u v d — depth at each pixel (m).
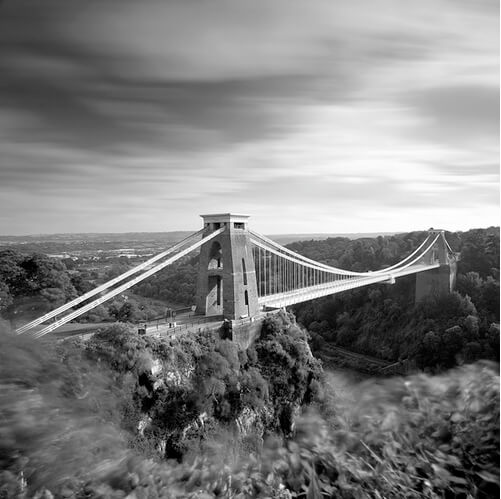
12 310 27.56
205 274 31.88
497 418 3.93
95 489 4.76
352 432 4.32
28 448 4.88
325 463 4.15
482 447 3.84
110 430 6.20
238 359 27.08
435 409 4.15
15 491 4.54
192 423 22.55
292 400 28.08
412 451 4.01
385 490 3.84
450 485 3.72
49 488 4.68
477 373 4.26
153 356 22.27
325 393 28.39
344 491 3.92
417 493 3.75
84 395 7.13
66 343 19.23
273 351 28.89
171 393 22.41
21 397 5.28
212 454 5.61
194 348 24.78
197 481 4.77
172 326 27.22
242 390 25.73
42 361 6.20
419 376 4.52
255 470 4.57
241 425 25.00
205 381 23.84
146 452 19.58
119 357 20.42
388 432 4.16
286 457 4.39
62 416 5.48
